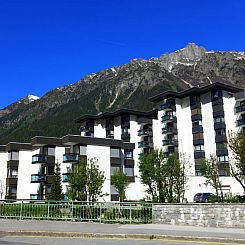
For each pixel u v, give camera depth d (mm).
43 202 21547
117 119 80500
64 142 57500
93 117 83438
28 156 62812
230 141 38062
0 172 62344
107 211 19812
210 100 65938
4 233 15617
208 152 64312
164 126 72250
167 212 18672
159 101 75812
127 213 19562
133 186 63000
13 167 61125
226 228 16344
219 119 63844
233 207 16828
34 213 21219
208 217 17344
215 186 49406
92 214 19938
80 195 35844
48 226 17391
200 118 66875
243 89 65812
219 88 64750
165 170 40406
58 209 20812
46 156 59094
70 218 20141
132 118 78188
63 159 57250
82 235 14742
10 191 59906
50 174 58688
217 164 53812
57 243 12781
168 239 13617
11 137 171500
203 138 65688
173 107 71125
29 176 62000
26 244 12547
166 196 39719
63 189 55844
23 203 21703
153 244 12305
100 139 59219
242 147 35781
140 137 77438
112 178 52312
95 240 13664
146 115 79812
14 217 21578
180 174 41625
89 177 36812
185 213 18016
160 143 72312
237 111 61906
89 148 57812
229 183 54938
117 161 60312
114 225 17844
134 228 16250
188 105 69438
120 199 50656
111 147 60531
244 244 12414
